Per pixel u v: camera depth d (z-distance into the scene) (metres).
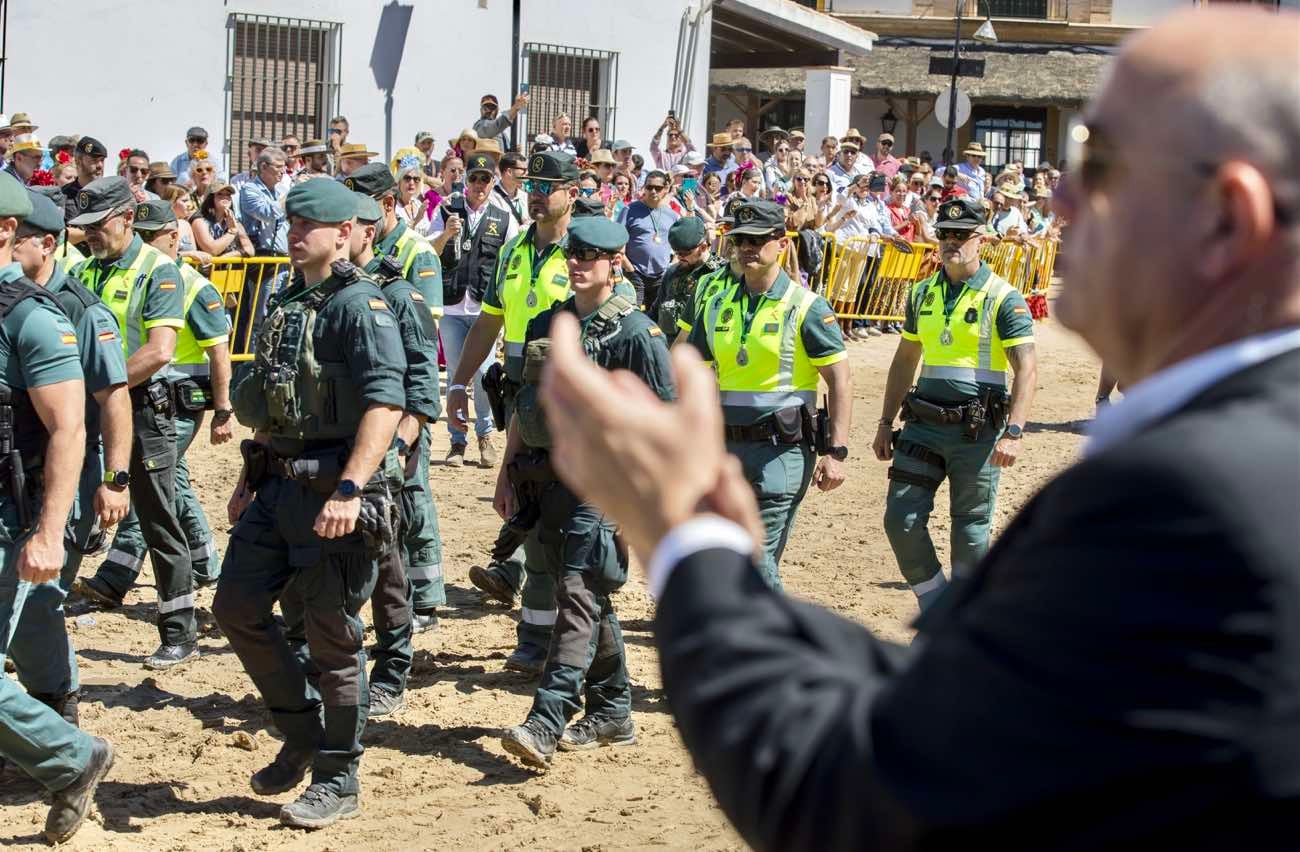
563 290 7.53
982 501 6.77
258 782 5.08
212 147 17.20
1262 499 0.96
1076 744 0.95
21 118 13.55
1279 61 1.05
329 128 17.38
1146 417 1.08
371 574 4.93
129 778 5.36
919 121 35.94
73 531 5.49
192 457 11.11
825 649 1.13
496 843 4.85
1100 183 1.11
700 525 1.14
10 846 4.74
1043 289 22.20
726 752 1.08
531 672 6.62
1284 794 0.93
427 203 14.55
